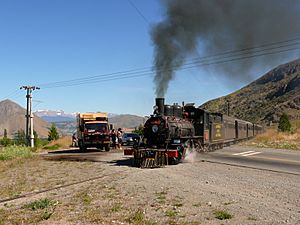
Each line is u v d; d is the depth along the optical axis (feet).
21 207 33.04
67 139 161.58
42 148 135.54
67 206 32.76
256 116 470.39
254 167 58.65
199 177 47.83
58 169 62.59
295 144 121.90
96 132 105.40
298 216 27.71
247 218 27.32
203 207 31.01
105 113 110.42
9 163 75.25
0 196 39.75
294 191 37.78
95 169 60.08
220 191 37.86
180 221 26.89
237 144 133.80
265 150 100.07
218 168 57.41
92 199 35.50
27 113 150.30
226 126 112.68
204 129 84.94
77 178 50.72
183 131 70.03
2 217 29.30
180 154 65.57
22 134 201.05
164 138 64.80
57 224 26.84
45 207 32.35
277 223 25.91
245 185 41.42
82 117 109.09
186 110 86.12
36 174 57.26
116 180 46.78
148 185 42.19
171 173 52.06
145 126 67.15
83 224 26.63
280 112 428.15
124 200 34.55
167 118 66.44
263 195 35.78
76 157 85.71
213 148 98.53
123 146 134.21
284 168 58.03
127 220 27.43
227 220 26.94
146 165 60.54
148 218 27.94
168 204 32.35
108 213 29.73
